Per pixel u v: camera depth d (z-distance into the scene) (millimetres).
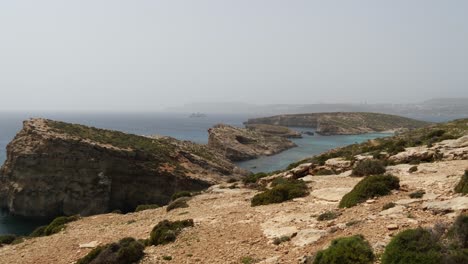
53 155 68562
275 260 13672
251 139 146500
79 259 18688
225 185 42375
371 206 18828
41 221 64750
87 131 82500
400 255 9766
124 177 72875
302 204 23547
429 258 9312
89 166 69250
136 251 17094
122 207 73438
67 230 29156
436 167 28234
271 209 23359
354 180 29938
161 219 27000
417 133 73375
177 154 85688
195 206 30453
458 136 45312
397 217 15453
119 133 89938
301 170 39219
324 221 18047
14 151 71000
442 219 14016
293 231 17062
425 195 18750
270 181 39844
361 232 14320
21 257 21828
